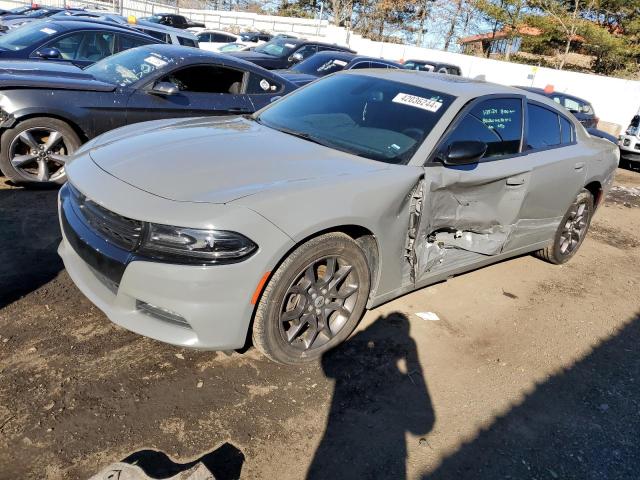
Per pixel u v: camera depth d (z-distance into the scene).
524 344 3.62
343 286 3.04
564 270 5.12
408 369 3.11
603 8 29.58
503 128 3.90
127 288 2.47
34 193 4.87
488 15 33.19
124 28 7.85
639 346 3.85
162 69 5.52
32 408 2.40
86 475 2.12
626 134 12.23
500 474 2.45
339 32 30.03
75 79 5.08
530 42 31.55
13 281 3.37
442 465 2.45
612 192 9.36
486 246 3.97
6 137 4.66
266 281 2.56
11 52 6.69
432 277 3.60
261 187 2.63
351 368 3.03
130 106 5.26
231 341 2.56
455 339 3.52
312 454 2.39
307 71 11.16
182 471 2.10
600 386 3.27
